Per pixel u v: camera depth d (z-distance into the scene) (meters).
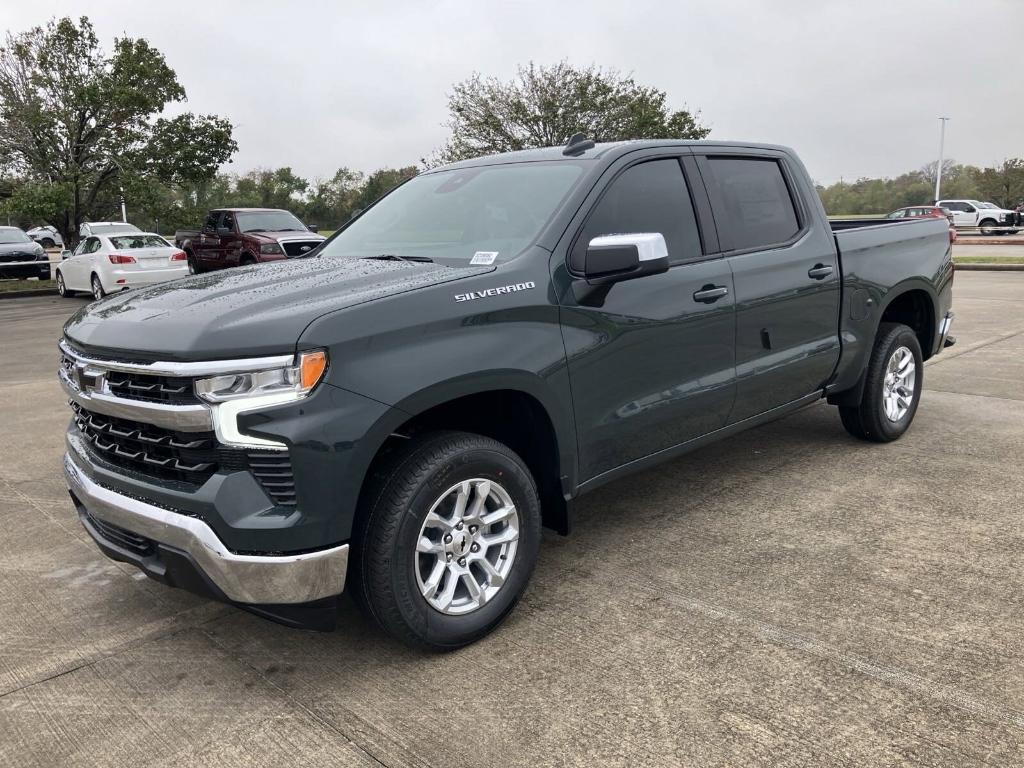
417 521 2.77
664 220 3.76
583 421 3.32
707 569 3.55
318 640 3.12
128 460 2.90
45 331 12.91
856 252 4.72
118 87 21.42
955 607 3.13
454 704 2.66
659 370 3.62
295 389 2.53
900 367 5.20
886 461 4.90
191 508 2.61
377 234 4.01
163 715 2.68
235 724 2.61
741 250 4.09
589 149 3.79
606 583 3.46
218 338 2.54
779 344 4.25
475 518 2.97
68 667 2.99
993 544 3.68
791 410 4.52
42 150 22.02
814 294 4.41
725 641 2.95
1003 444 5.15
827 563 3.56
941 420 5.77
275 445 2.52
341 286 2.97
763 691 2.64
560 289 3.23
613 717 2.55
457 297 2.92
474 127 27.64
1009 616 3.05
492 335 2.98
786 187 4.49
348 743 2.49
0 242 22.48
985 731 2.40
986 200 57.09
